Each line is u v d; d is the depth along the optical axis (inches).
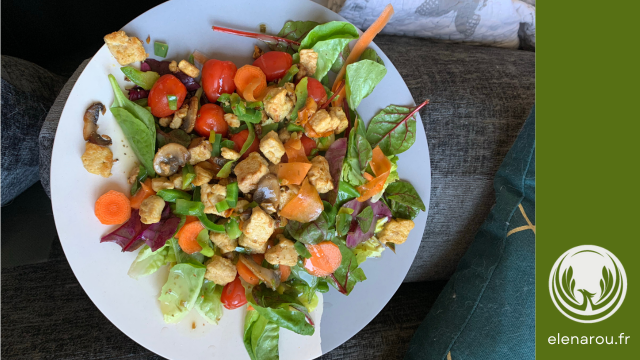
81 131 13.2
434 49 19.1
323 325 15.9
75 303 17.8
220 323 15.0
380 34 19.8
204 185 13.8
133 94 13.8
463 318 16.4
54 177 13.0
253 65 14.3
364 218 15.5
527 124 16.7
